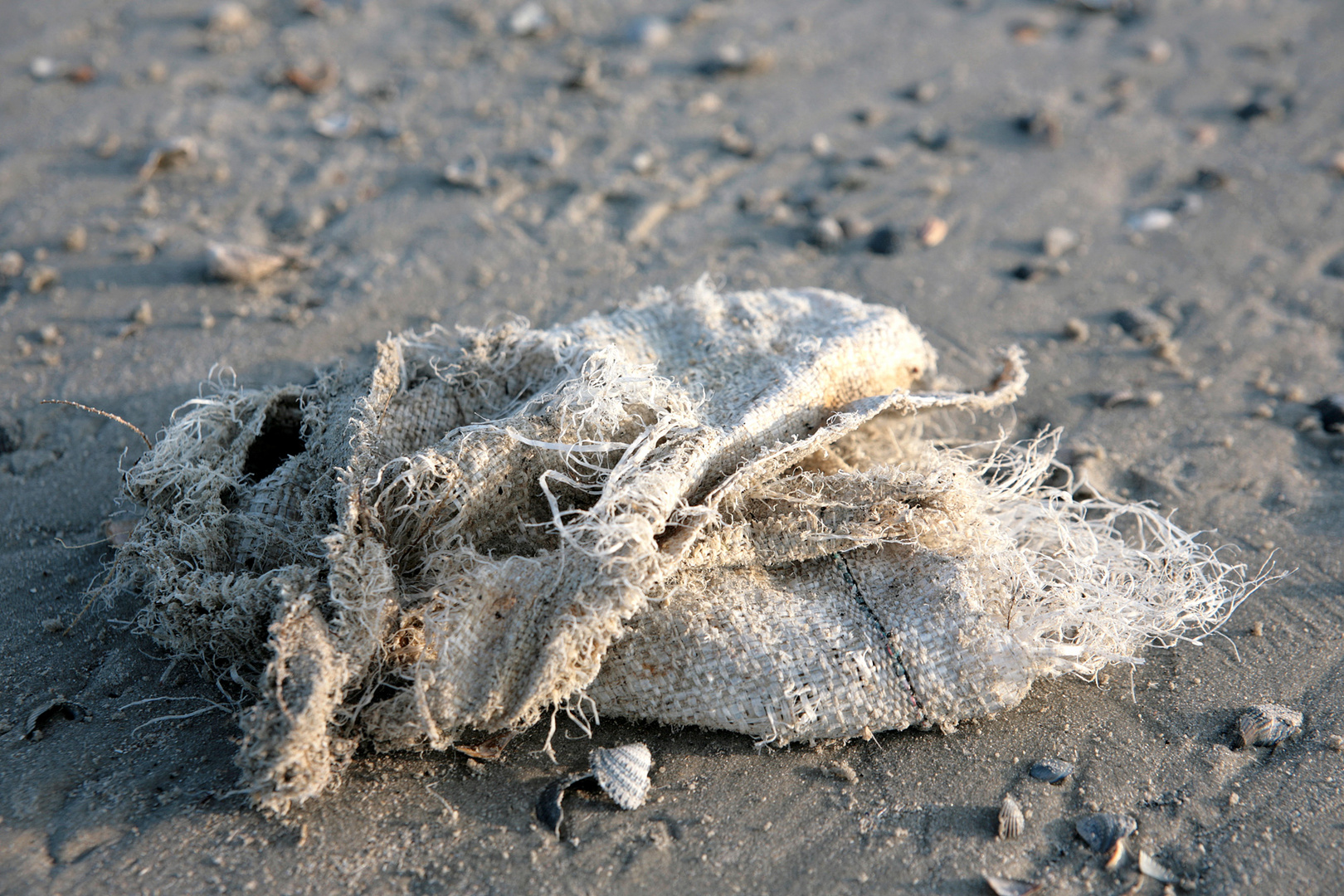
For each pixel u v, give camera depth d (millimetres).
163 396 1444
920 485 1316
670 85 1972
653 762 1290
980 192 1711
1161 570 1342
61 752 1280
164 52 1933
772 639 1291
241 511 1315
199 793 1270
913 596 1306
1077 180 1750
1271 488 1428
